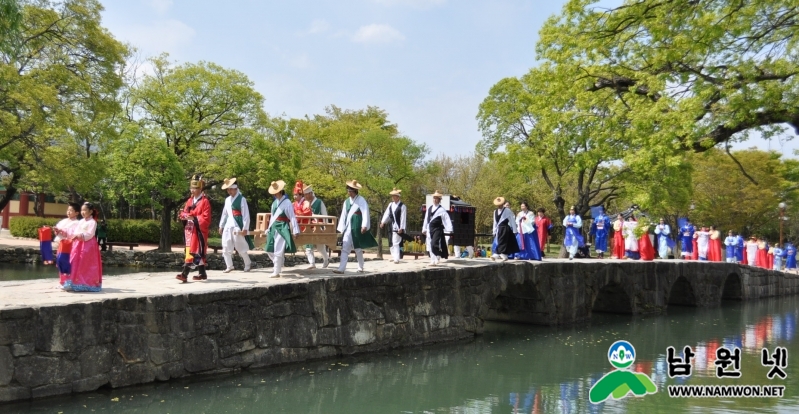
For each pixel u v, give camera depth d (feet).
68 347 21.20
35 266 78.89
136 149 80.18
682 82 31.86
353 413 24.25
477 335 41.52
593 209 73.77
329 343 31.07
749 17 29.27
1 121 63.98
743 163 100.78
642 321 54.85
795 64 28.91
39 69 67.87
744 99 28.43
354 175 99.19
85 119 75.00
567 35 38.27
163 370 23.90
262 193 108.99
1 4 41.83
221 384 25.34
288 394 25.77
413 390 28.12
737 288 79.15
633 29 34.27
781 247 105.60
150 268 82.84
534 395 28.19
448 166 141.38
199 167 87.92
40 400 20.47
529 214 52.16
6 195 77.61
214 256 80.53
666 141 30.35
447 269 39.06
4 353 19.65
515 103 94.27
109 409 20.98
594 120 37.81
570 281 50.72
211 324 25.73
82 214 25.21
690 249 83.46
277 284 28.71
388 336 34.53
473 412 25.22
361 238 34.86
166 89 87.76
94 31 74.59
